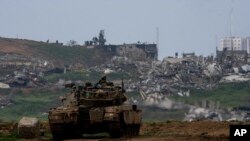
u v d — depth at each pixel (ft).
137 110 400.88
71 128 386.52
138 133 404.36
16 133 413.59
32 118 402.52
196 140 329.52
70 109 382.22
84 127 387.75
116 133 380.17
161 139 337.11
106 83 403.13
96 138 382.01
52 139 385.09
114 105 391.24
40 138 392.88
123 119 381.81
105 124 384.27
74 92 395.75
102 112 378.94
